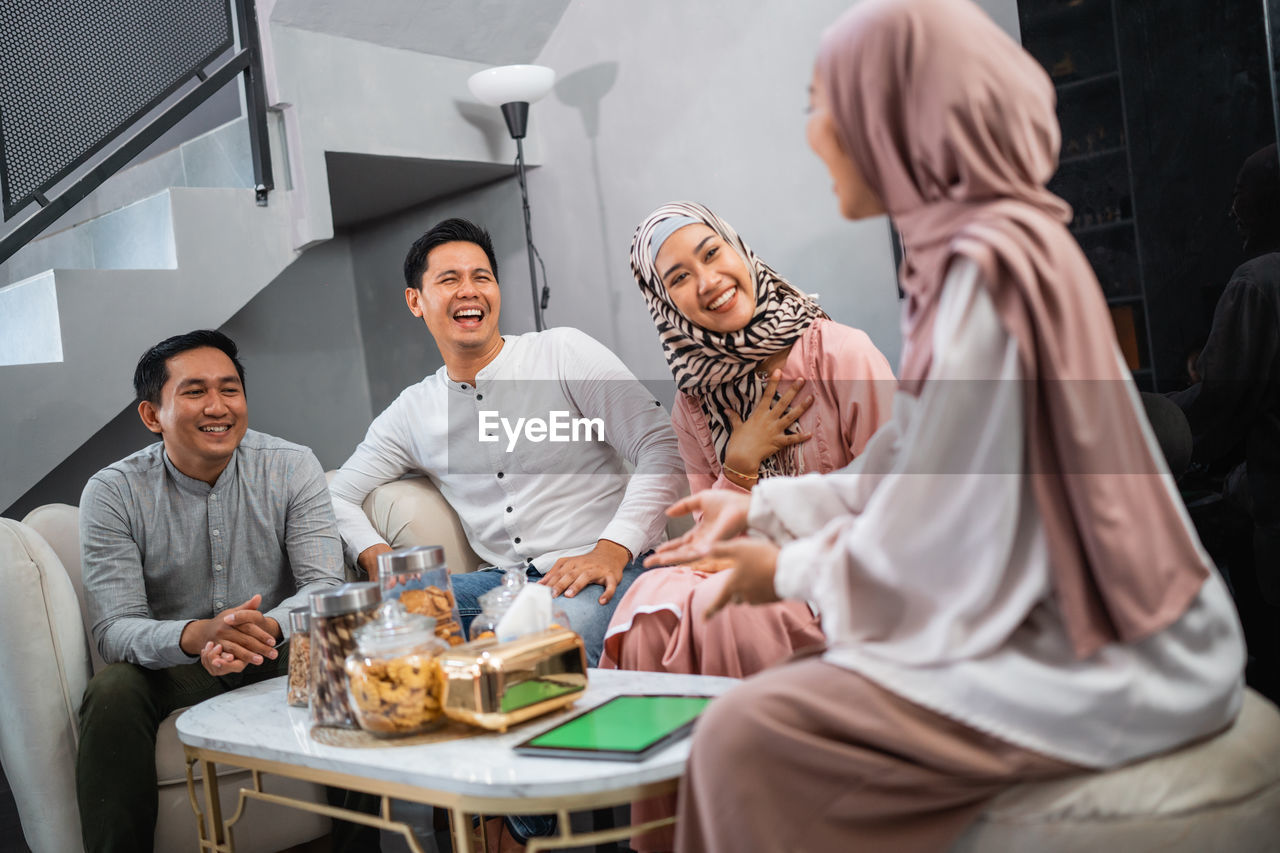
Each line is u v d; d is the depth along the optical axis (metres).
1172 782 1.01
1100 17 2.21
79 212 3.87
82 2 2.84
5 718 1.95
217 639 1.82
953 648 1.04
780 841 1.03
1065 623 1.02
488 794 1.15
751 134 3.11
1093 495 0.99
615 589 2.13
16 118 2.74
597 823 1.63
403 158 3.39
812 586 1.10
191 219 3.03
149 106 2.96
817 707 1.04
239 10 3.11
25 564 1.94
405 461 2.68
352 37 3.27
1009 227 1.01
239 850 1.91
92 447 3.48
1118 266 2.22
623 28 3.40
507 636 1.38
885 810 1.02
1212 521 2.10
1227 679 1.05
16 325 3.04
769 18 3.03
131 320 2.92
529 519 2.49
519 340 2.56
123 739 1.86
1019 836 1.02
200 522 2.16
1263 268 2.02
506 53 3.61
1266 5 1.99
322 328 4.29
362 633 1.37
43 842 1.95
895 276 2.83
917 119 1.05
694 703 1.35
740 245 2.01
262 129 3.14
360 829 2.01
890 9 1.06
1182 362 2.14
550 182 3.67
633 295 3.46
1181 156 2.12
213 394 2.08
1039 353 0.99
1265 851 1.03
